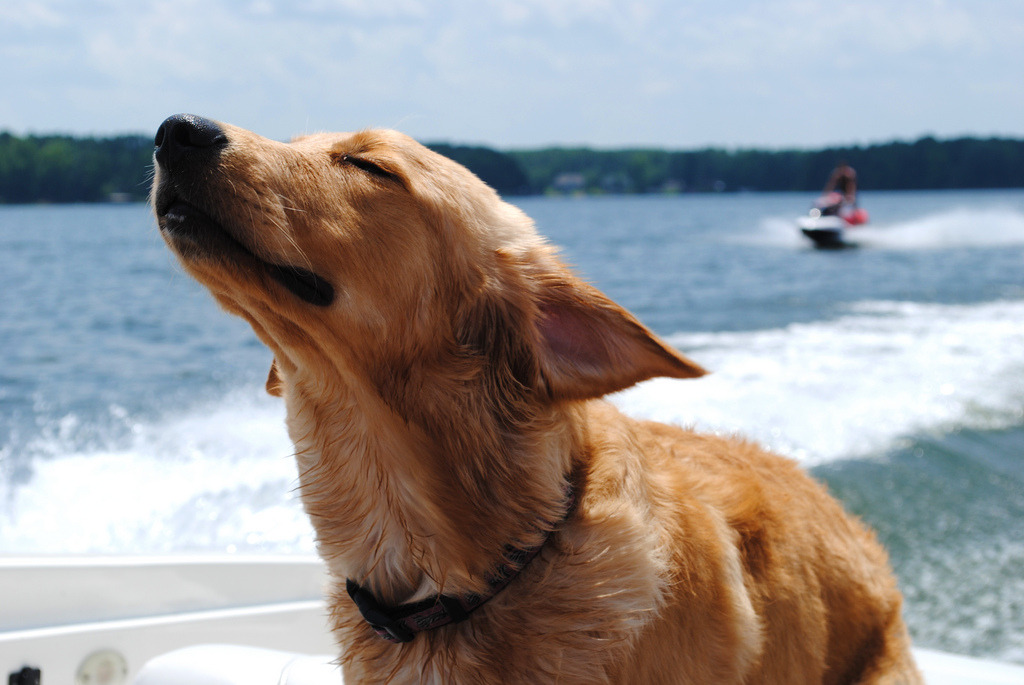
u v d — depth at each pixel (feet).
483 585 6.98
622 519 7.18
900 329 49.08
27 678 8.75
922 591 18.84
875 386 33.96
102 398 32.73
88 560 9.96
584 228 175.73
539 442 7.12
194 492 22.50
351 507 7.70
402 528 7.33
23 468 24.25
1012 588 18.75
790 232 160.45
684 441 9.49
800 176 409.90
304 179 7.12
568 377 7.05
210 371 38.19
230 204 6.85
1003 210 176.76
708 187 409.90
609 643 6.79
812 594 8.78
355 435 7.58
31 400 32.27
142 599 10.05
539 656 6.81
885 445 27.17
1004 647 16.53
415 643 7.16
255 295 7.09
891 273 83.05
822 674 8.82
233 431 27.99
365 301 7.19
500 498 7.06
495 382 7.27
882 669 9.38
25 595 9.46
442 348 7.35
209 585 10.44
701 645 7.40
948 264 92.48
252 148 7.07
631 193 407.64
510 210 8.32
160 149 6.97
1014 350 41.32
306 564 10.96
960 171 337.11
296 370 7.80
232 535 19.99
